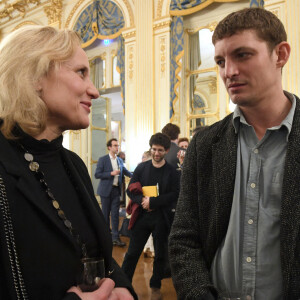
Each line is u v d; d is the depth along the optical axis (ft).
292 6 17.26
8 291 2.60
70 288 2.91
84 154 29.63
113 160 19.56
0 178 2.74
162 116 21.88
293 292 3.23
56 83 3.15
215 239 3.82
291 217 3.28
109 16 24.56
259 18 3.33
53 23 28.09
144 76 22.53
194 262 3.77
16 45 3.10
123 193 31.01
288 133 3.49
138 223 10.72
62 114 3.23
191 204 4.10
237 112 3.83
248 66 3.34
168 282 12.54
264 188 3.61
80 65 3.29
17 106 3.02
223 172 3.82
